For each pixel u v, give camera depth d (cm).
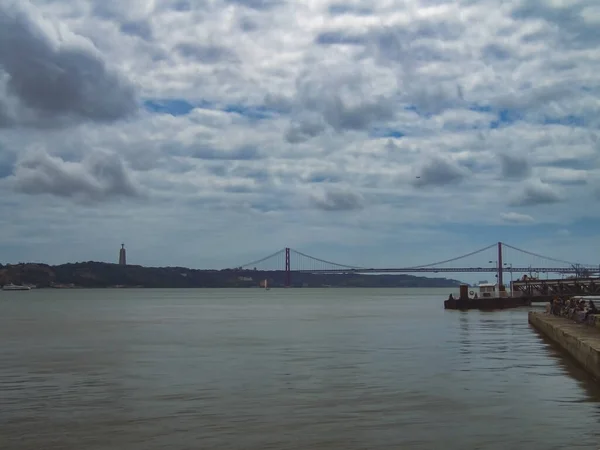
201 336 4944
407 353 3578
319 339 4594
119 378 2711
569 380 2575
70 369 3002
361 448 1634
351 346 4022
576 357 3069
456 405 2098
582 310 4875
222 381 2609
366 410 2038
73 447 1656
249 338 4722
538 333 4988
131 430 1811
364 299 18525
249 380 2628
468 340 4403
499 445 1644
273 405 2120
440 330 5428
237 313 9300
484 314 8262
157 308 11506
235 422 1894
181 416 1973
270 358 3384
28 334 5234
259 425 1858
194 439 1719
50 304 13962
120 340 4594
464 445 1647
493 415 1955
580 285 10400
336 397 2245
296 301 16288
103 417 1966
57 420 1931
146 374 2822
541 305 11144
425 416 1950
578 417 1922
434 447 1633
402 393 2309
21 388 2473
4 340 4634
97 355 3578
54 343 4369
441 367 2975
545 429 1788
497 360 3231
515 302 10238
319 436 1741
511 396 2241
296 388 2427
